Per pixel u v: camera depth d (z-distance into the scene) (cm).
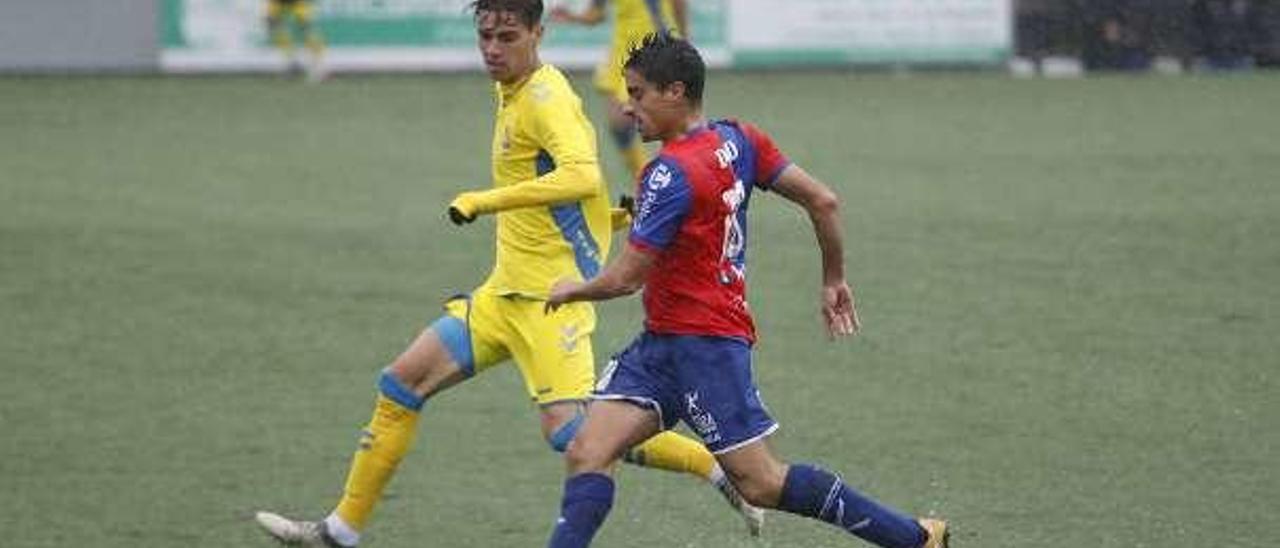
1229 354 3550
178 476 2852
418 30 8181
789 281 4269
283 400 3306
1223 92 7469
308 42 8038
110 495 2753
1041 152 6078
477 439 3058
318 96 7506
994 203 5191
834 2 8212
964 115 6931
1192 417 3131
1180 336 3694
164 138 6456
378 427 2405
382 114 7006
